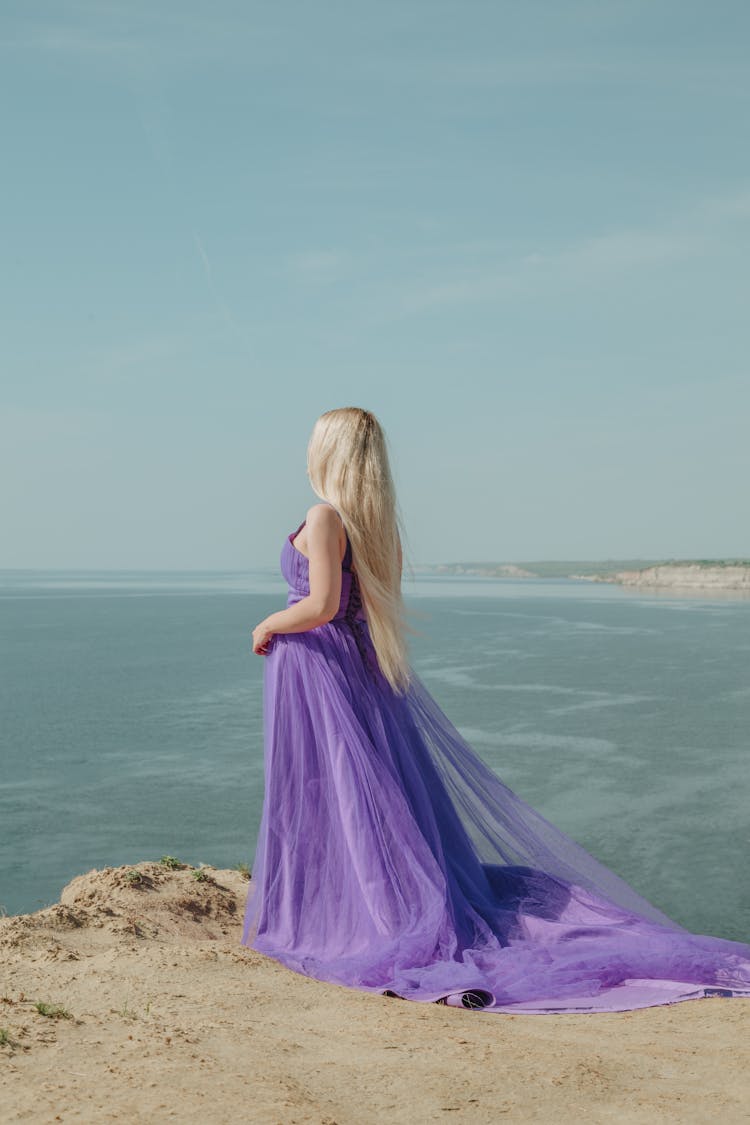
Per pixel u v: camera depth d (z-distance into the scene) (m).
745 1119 2.29
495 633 79.44
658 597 186.75
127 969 3.52
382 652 4.25
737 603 152.75
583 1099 2.41
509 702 36.69
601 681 44.31
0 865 16.14
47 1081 2.26
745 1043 2.99
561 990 3.56
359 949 3.88
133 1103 2.13
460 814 4.44
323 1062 2.59
